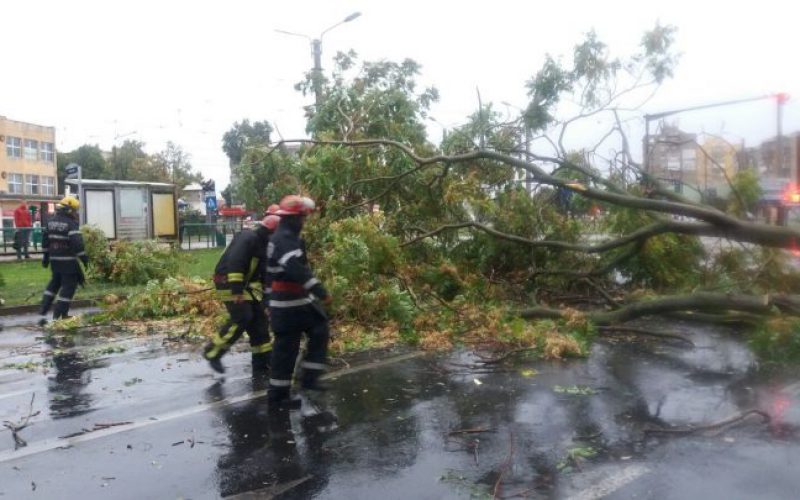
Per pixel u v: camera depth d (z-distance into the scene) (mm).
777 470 4090
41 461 4418
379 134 11711
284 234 5426
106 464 4355
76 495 3906
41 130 57594
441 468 4223
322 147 10383
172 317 9797
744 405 5336
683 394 5656
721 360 6773
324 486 3992
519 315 8461
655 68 10383
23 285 13742
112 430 4996
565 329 7961
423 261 9945
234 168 11000
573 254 9992
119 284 13867
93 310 11258
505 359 6926
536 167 8609
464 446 4582
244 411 5402
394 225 10008
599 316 8078
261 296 6609
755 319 8000
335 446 4609
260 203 11086
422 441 4684
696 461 4250
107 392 6016
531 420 5074
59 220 9727
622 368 6523
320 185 9625
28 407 5598
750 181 9406
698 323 8688
